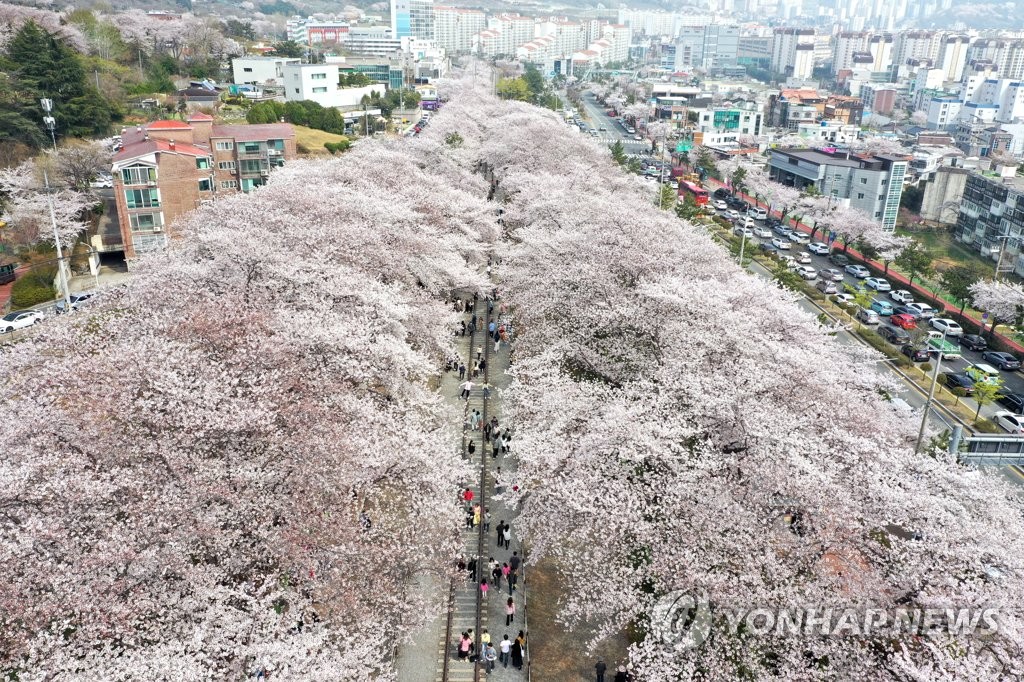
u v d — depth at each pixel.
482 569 27.41
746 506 21.61
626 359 32.84
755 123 147.50
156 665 17.14
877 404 31.75
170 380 24.41
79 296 51.34
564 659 24.47
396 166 60.94
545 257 42.84
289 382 26.75
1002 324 60.66
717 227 81.69
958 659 17.52
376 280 37.16
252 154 73.12
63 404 25.09
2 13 105.06
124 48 117.94
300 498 22.03
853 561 20.11
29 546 18.61
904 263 72.06
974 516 21.81
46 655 17.75
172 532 20.06
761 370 27.09
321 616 21.52
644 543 21.83
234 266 35.56
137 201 57.97
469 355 44.50
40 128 72.62
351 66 167.62
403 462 24.98
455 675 23.33
